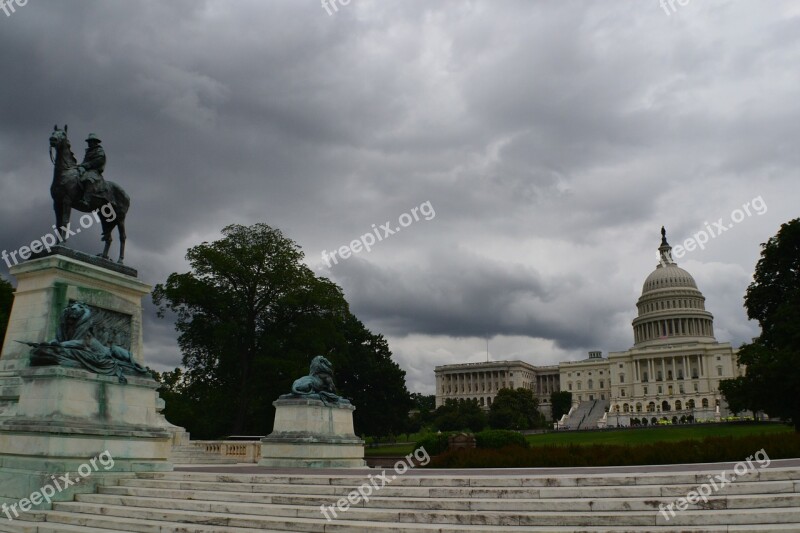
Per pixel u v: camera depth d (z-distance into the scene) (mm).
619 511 16062
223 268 70500
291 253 74562
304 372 69875
